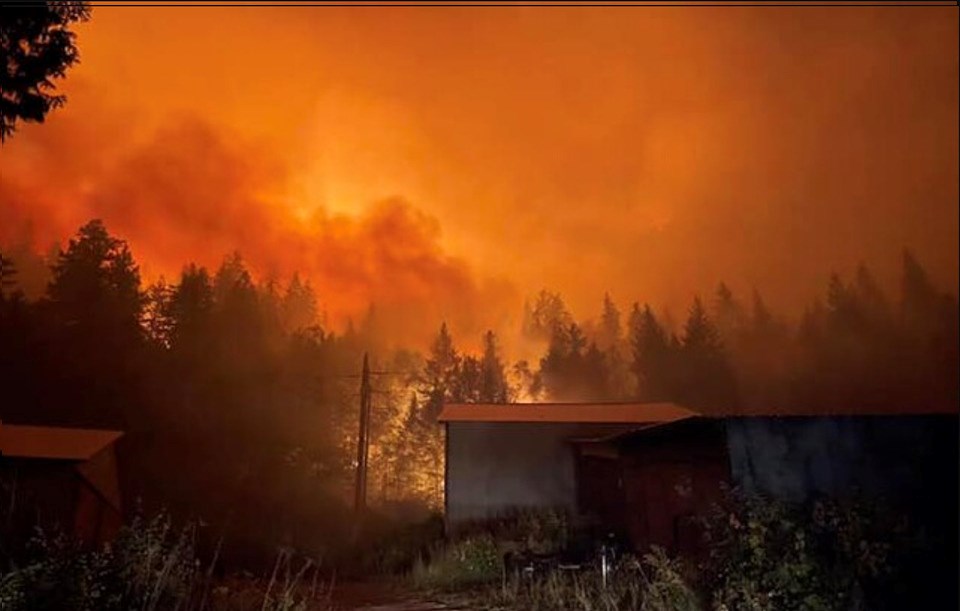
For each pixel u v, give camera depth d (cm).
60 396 3069
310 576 1997
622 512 1761
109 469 1658
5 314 3059
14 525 945
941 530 745
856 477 836
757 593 657
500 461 2291
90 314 3531
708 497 1013
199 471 3173
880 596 650
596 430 2322
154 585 874
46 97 699
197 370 4044
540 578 1148
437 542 2102
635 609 852
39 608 656
